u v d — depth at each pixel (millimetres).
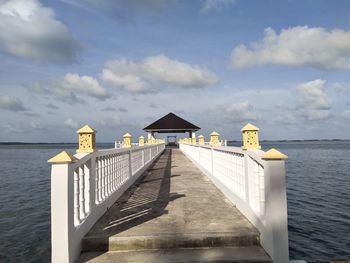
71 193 4125
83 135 5336
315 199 17422
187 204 6801
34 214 14641
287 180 25156
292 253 9523
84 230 4652
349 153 72625
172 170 14039
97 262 4090
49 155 81188
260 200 4707
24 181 26625
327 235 11102
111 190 7051
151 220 5465
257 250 4387
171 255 4266
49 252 9914
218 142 11172
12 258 9484
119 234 4656
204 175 12062
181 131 45500
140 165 12547
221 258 4109
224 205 6672
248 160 5402
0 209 15727
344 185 22344
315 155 63906
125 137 12039
